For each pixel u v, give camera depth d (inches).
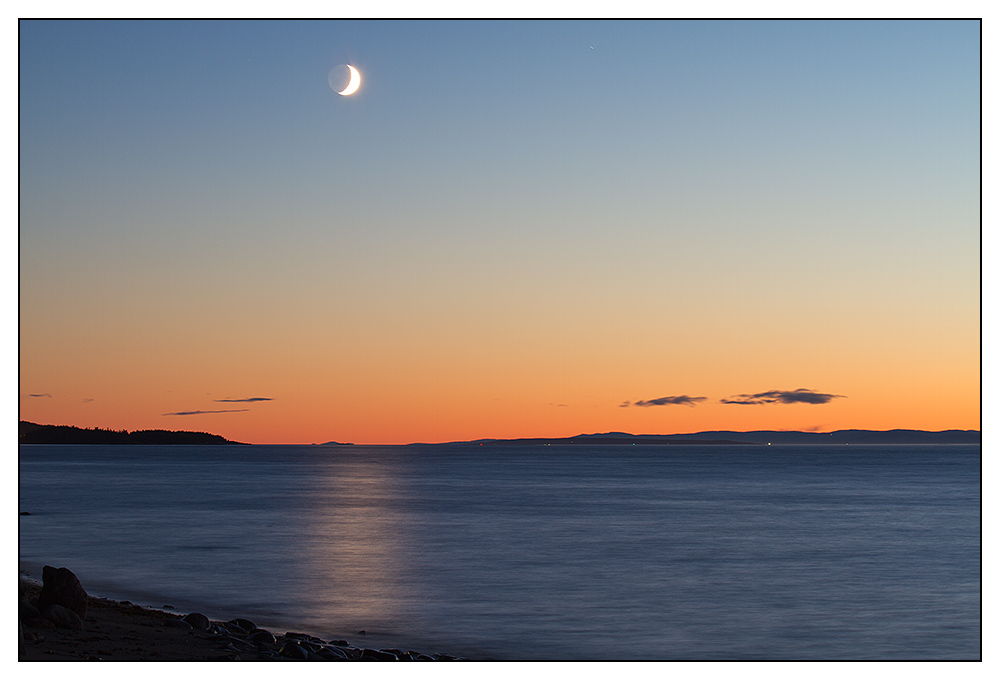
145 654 687.7
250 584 1258.0
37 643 684.1
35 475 5147.6
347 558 1550.2
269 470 6338.6
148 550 1651.1
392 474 5743.1
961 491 3828.7
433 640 915.4
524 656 855.1
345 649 791.1
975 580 1337.4
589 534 2003.0
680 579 1333.7
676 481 4864.7
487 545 1765.5
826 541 1879.9
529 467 7642.7
